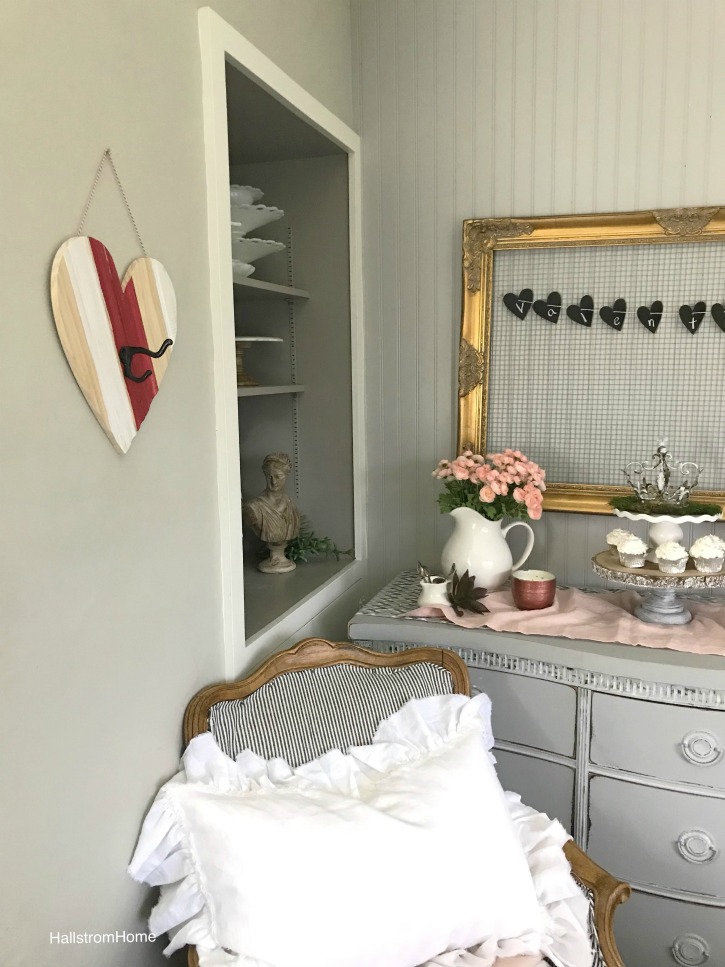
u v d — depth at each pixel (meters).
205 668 1.46
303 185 2.23
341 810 1.26
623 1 1.90
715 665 1.57
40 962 1.05
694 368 1.97
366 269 2.24
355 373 2.25
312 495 2.36
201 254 1.41
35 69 0.98
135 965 1.27
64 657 1.07
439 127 2.11
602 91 1.95
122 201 1.17
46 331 1.01
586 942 1.28
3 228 0.94
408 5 2.09
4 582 0.96
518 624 1.78
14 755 0.99
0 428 0.94
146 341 1.22
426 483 2.27
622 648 1.65
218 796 1.27
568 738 1.72
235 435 1.53
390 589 2.11
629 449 2.04
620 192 1.97
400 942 1.18
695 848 1.65
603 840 1.73
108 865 1.19
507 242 2.04
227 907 1.16
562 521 2.13
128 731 1.23
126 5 1.16
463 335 2.11
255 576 2.16
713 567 1.71
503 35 2.01
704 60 1.86
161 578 1.31
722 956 1.68
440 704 1.54
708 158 1.90
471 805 1.33
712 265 1.92
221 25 1.42
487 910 1.25
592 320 2.03
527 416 2.12
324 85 1.97
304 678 1.51
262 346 2.32
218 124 1.42
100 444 1.13
